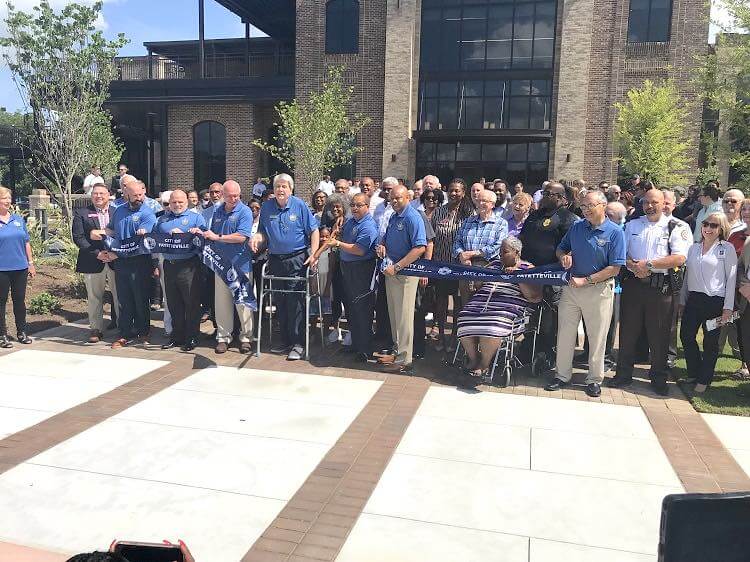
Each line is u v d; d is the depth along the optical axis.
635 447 5.29
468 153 22.03
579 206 8.26
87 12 17.12
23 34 16.73
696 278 6.66
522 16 21.12
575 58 20.41
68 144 17.58
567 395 6.62
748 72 16.31
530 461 4.98
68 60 17.06
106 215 8.43
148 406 6.01
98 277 8.35
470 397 6.47
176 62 27.36
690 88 19.73
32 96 17.22
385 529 3.97
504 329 6.63
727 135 18.36
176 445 5.15
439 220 8.18
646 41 20.12
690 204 12.02
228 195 7.61
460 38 21.70
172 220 8.05
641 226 6.68
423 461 4.95
